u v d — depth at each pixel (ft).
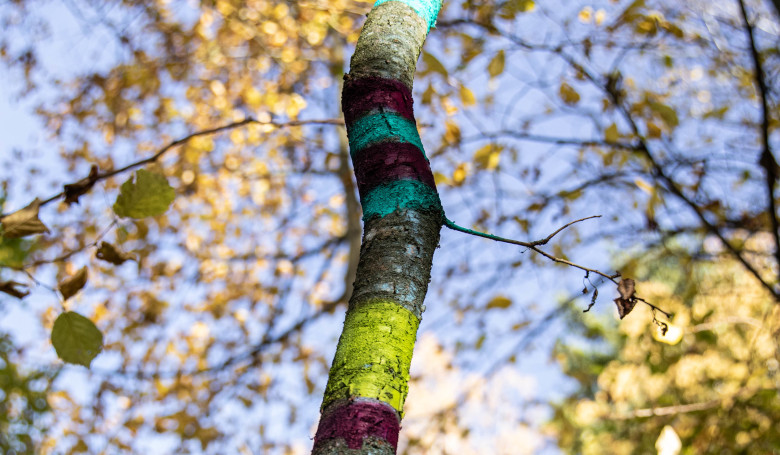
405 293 2.89
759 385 13.84
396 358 2.64
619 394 14.34
